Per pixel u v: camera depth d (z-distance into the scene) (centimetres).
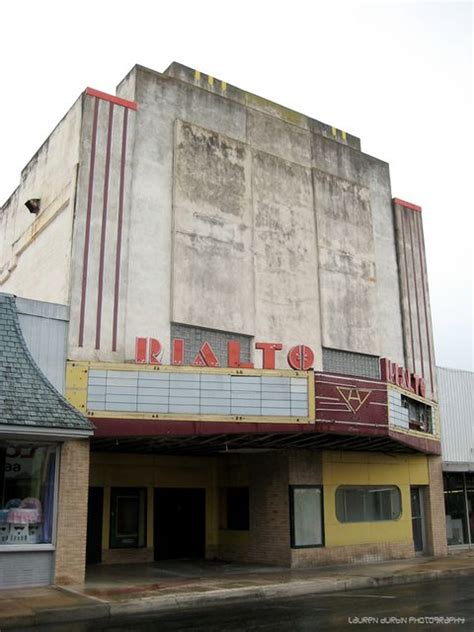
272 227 2259
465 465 2609
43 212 2103
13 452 1566
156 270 1950
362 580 1712
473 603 1364
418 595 1505
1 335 1570
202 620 1218
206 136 2170
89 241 1838
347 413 1808
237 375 1741
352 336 2380
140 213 1956
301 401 1762
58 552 1545
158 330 1912
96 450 2094
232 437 1809
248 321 2112
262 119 2352
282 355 2162
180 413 1680
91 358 1753
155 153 2038
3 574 1491
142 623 1196
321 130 2553
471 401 2809
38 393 1536
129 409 1655
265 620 1205
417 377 2258
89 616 1271
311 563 2016
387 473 2331
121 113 1992
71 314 1752
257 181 2266
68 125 2019
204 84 2238
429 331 2670
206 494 2288
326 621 1175
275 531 2050
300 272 2294
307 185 2406
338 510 2166
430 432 2394
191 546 2239
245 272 2147
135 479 2159
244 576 1766
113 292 1841
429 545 2433
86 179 1877
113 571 1867
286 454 2067
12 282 2367
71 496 1589
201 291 2025
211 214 2111
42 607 1269
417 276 2692
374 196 2634
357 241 2506
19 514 1544
